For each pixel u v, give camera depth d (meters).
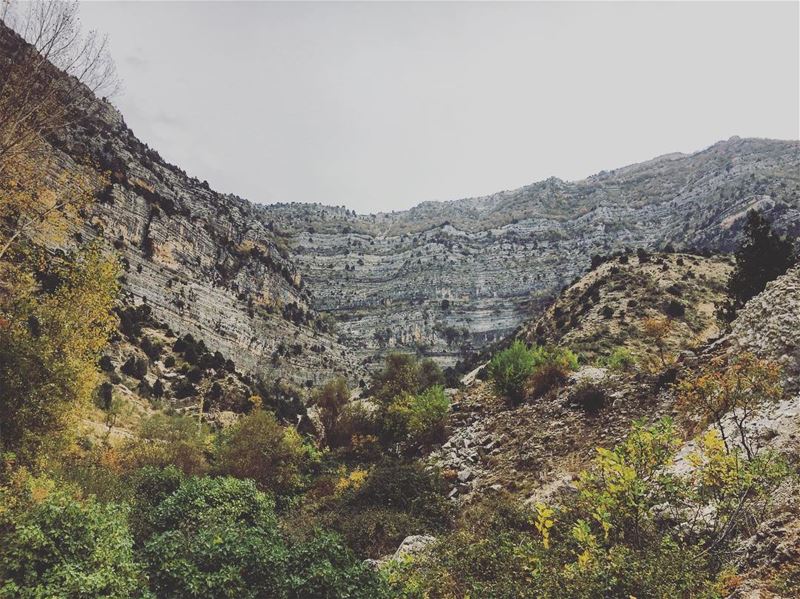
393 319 119.88
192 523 10.39
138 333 45.47
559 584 5.46
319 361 86.56
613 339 34.81
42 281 18.92
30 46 14.33
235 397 41.81
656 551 5.75
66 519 6.68
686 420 11.19
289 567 7.53
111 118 80.12
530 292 124.56
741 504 6.12
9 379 13.00
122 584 6.40
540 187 198.50
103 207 61.41
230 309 76.38
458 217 195.25
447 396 24.88
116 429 24.66
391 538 12.68
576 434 14.43
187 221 78.81
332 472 21.61
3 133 13.91
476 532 10.28
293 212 182.62
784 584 4.93
